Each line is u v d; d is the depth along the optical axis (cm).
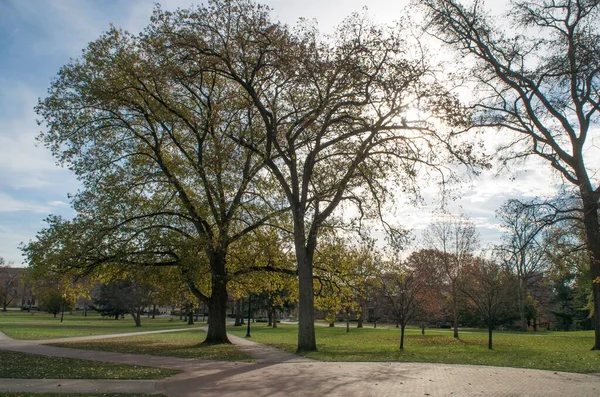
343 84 2194
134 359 1905
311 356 2033
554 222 2003
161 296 3119
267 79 2336
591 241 1970
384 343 3338
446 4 2578
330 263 2772
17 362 1702
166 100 2575
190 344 2772
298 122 2316
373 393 1139
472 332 5288
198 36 2233
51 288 2681
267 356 2062
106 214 2416
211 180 2472
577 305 6306
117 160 2527
